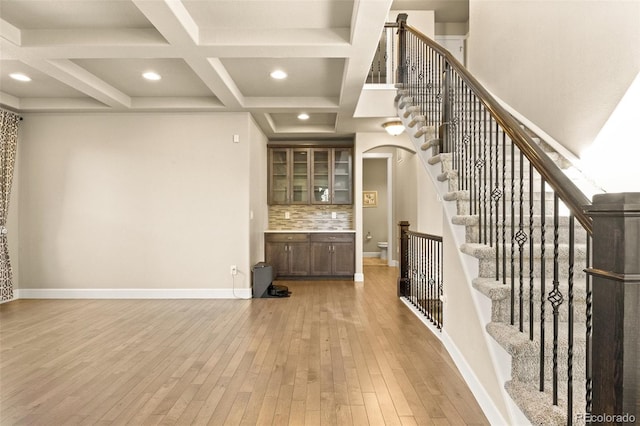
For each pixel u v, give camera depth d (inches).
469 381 102.0
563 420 55.7
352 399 95.3
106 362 118.8
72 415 87.7
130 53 132.3
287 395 97.3
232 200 209.2
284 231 263.3
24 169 208.4
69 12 116.0
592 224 46.6
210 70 147.3
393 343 136.2
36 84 176.1
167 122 208.4
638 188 96.3
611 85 99.3
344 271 262.7
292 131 256.2
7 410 89.9
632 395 41.8
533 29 135.8
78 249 208.8
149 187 208.5
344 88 165.5
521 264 73.0
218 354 125.6
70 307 188.9
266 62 150.9
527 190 115.0
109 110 202.2
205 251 209.5
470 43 190.1
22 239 209.2
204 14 117.5
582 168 112.3
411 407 91.4
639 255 41.3
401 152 321.1
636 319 41.5
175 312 179.5
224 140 208.8
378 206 394.0
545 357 69.2
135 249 208.7
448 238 127.7
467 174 110.2
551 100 126.2
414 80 168.9
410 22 248.2
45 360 120.3
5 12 116.0
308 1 110.8
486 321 84.4
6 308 186.7
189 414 88.1
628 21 93.2
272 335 145.3
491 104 85.8
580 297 80.0
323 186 275.7
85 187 208.1
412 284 196.7
